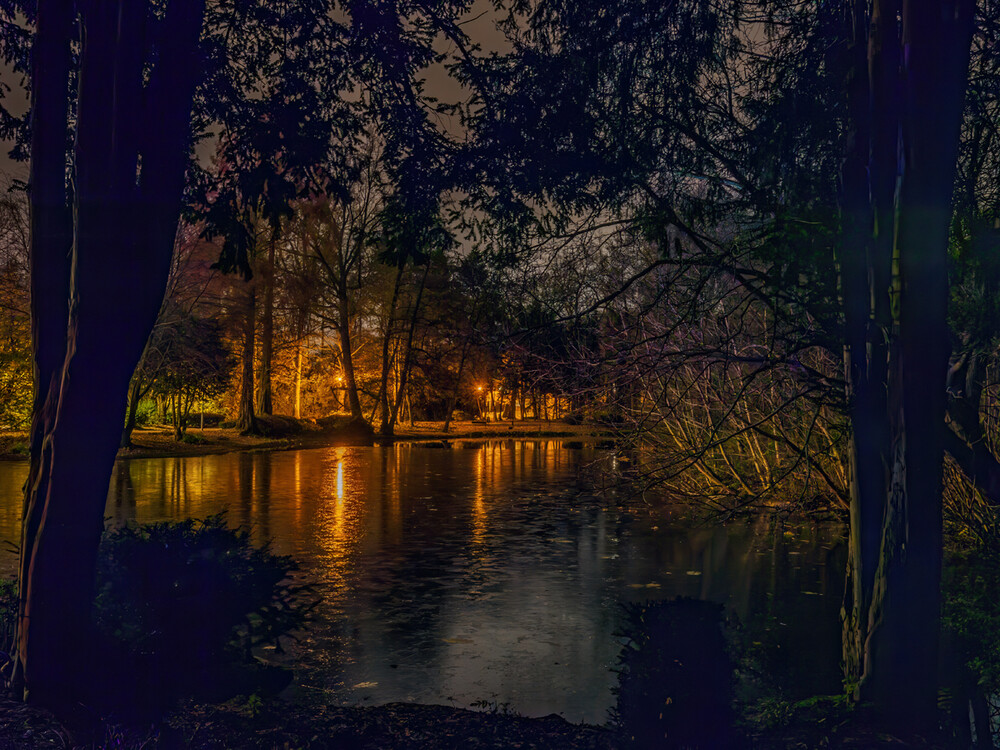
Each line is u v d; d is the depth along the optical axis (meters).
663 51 8.51
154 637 6.99
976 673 7.12
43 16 7.33
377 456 45.59
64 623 6.66
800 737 6.33
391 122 8.95
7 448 38.84
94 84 6.86
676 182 8.84
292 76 9.03
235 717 6.65
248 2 8.86
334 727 6.89
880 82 7.20
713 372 13.19
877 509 7.73
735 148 8.74
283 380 75.62
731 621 10.52
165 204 7.11
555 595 13.29
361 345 74.56
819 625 11.30
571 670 9.51
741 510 16.22
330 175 9.38
